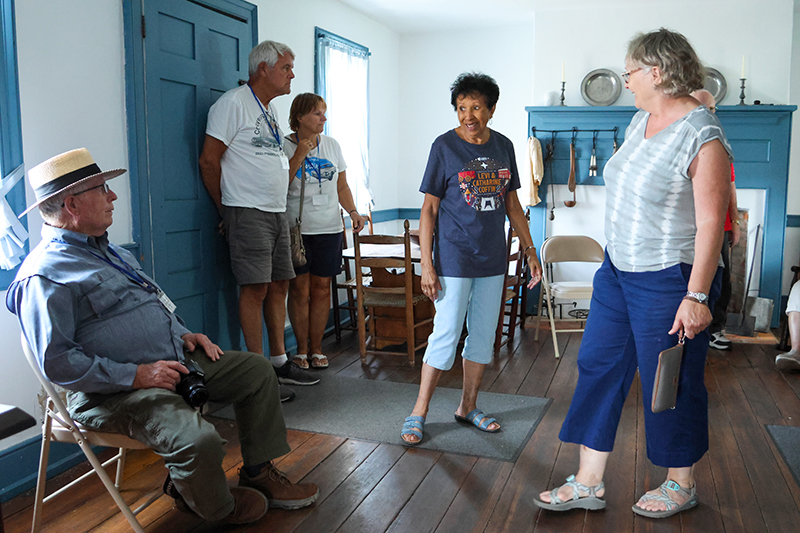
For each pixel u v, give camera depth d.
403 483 2.52
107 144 2.94
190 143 3.41
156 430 1.88
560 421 3.19
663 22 5.46
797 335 4.19
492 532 2.17
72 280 1.95
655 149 1.97
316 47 5.02
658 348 2.05
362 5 5.52
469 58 6.53
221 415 3.31
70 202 2.01
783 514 2.29
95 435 2.02
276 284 3.74
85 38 2.79
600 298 2.23
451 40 6.56
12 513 2.32
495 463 2.70
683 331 2.00
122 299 2.10
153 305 2.20
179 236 3.38
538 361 4.37
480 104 2.65
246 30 3.85
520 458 2.75
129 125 3.04
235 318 3.85
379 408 3.38
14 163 2.47
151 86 3.12
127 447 2.01
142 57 3.06
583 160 5.65
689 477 2.28
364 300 4.34
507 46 6.39
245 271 3.48
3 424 1.25
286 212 3.93
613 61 5.58
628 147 2.09
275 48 3.45
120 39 2.98
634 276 2.08
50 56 2.63
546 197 5.79
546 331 5.27
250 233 3.46
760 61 5.31
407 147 6.83
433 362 2.91
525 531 2.18
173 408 1.92
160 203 3.22
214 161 3.41
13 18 2.44
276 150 3.53
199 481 1.86
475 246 2.77
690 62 1.90
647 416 2.17
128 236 3.08
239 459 2.75
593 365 2.24
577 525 2.22
